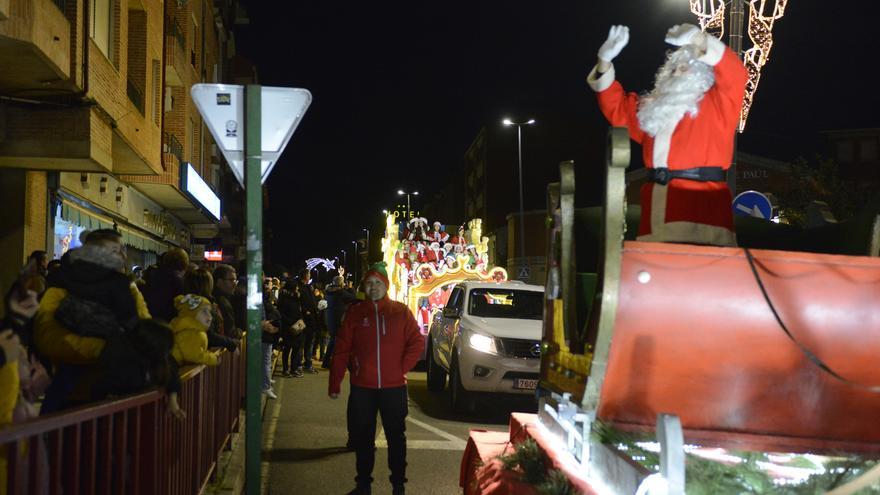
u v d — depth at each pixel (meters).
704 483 2.64
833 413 3.06
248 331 5.15
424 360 19.05
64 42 11.66
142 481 4.16
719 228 3.45
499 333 11.73
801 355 2.93
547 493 3.29
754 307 2.88
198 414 5.92
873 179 41.59
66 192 16.47
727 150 3.54
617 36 3.65
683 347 2.89
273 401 13.02
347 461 8.68
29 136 12.80
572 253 3.34
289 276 17.69
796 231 4.60
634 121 3.74
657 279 2.84
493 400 13.66
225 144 5.30
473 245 19.91
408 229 20.19
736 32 10.90
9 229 14.08
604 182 2.77
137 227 24.81
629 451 2.95
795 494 2.67
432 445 9.62
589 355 2.98
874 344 2.93
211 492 6.57
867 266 2.92
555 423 3.81
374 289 7.17
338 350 7.13
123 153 17.69
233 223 57.09
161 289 7.23
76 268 4.34
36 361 4.43
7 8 9.64
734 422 3.08
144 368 4.32
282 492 7.41
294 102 5.33
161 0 21.42
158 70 21.55
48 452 2.93
